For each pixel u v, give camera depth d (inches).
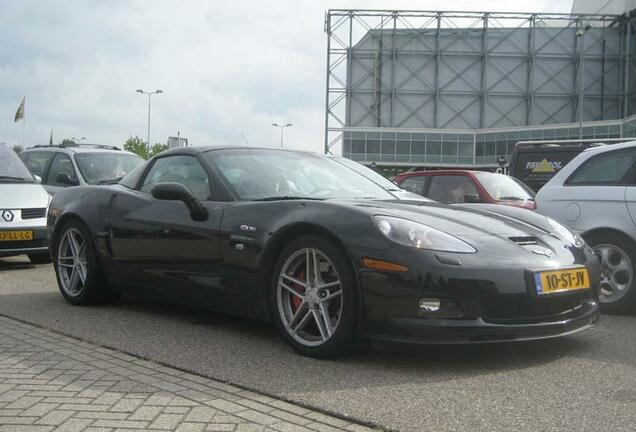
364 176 213.5
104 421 117.6
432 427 113.7
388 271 145.7
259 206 174.6
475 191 391.5
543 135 2738.7
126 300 238.4
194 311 218.1
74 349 168.6
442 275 143.4
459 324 143.3
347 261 151.6
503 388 135.3
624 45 3070.9
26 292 258.5
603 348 169.5
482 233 159.6
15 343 174.9
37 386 137.8
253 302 171.9
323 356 156.3
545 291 151.1
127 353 164.4
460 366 151.5
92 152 469.7
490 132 2952.8
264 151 208.5
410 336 144.6
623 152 235.8
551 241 168.4
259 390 133.8
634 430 112.3
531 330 148.8
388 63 3115.2
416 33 3100.4
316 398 128.7
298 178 197.3
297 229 162.2
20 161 374.9
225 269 177.2
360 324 149.9
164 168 211.3
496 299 146.6
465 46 3107.8
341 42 3132.4
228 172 192.4
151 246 199.3
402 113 3122.5
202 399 129.4
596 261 175.8
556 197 245.0
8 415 121.0
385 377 142.9
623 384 138.3
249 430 113.3
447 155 3024.1
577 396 130.3
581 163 245.3
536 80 3095.5
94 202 223.1
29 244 329.1
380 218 153.5
